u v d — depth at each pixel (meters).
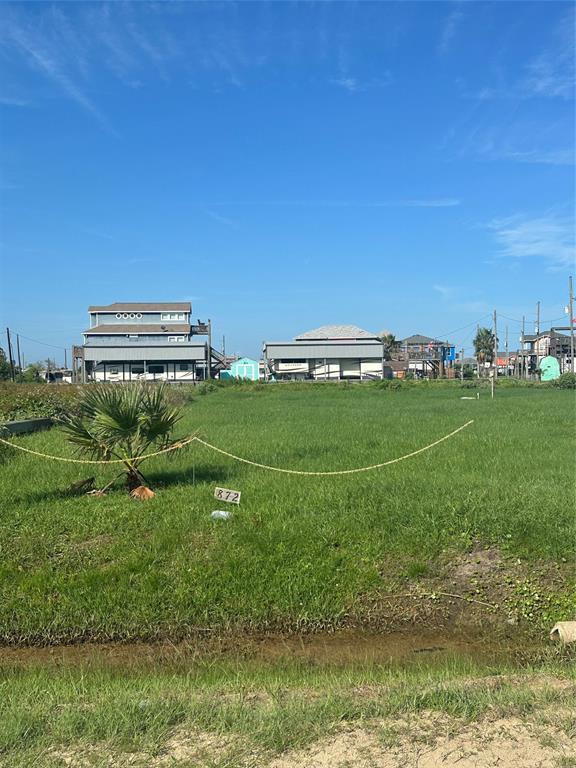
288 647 7.20
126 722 4.49
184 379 88.81
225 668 6.59
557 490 11.53
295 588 8.08
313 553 8.86
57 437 19.58
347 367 94.06
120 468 13.87
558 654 6.97
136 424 11.70
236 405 39.59
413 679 5.70
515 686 5.24
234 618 7.67
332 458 15.57
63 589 8.06
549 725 4.40
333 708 4.65
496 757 4.03
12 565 8.62
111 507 10.81
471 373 105.69
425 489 11.63
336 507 10.65
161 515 10.38
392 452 16.39
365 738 4.27
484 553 9.01
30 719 4.59
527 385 71.12
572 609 7.81
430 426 22.92
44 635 7.40
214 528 9.67
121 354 88.06
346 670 6.46
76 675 6.44
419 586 8.37
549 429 21.56
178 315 100.00
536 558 8.83
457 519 9.85
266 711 4.67
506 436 19.41
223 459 15.50
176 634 7.46
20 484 12.56
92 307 100.25
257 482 12.66
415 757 4.04
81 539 9.48
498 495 11.11
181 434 20.48
